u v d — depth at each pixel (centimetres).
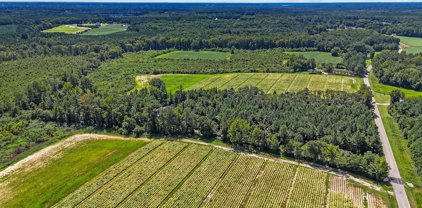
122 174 8681
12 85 15300
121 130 11206
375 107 13388
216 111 11519
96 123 11812
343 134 9750
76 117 11869
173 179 8438
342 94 13262
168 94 13388
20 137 10788
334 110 11506
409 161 9262
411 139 10031
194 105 12169
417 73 15638
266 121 10869
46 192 8031
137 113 11519
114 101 12312
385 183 8300
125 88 15525
